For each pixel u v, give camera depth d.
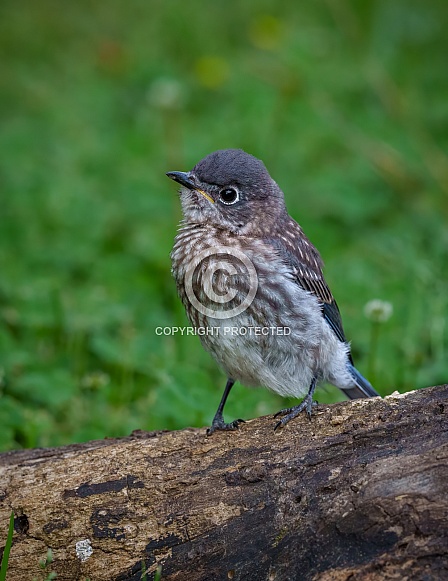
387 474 7.32
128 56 20.84
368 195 15.98
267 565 7.46
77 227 15.32
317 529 7.37
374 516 7.19
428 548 6.98
